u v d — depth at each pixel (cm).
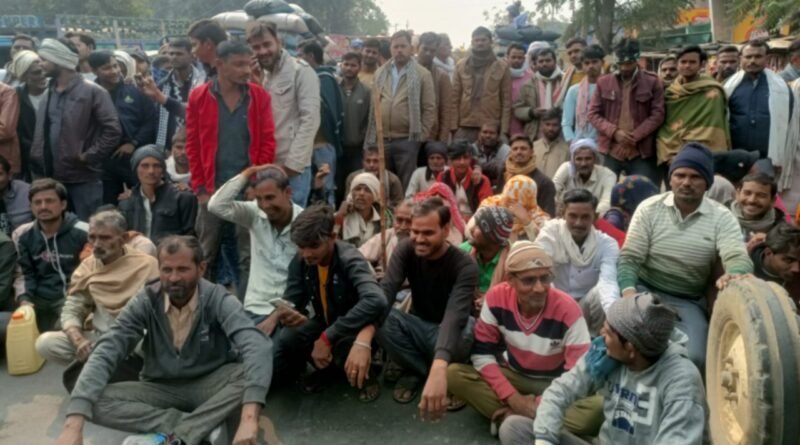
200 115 465
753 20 1112
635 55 627
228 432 360
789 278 377
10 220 536
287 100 512
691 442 238
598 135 659
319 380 414
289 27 938
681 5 2342
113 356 336
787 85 638
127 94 631
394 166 695
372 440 360
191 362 349
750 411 264
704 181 383
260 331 349
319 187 581
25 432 373
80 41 750
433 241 365
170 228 524
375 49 783
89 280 412
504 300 345
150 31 3481
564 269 423
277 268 424
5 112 588
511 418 312
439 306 394
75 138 573
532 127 783
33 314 450
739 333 292
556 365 347
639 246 404
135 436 333
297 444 358
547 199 588
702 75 628
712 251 391
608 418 273
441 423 374
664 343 249
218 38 505
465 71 749
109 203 641
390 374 420
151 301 346
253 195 436
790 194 657
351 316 363
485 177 598
